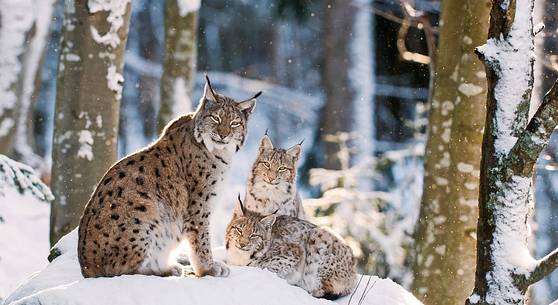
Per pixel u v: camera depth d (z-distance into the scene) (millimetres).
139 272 9805
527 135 8734
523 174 8883
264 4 33031
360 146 27438
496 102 9031
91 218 9898
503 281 8836
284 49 33000
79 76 15078
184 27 19391
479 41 14773
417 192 20906
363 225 19703
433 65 19141
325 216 19859
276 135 31141
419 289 15273
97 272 9836
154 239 9883
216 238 17953
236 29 33156
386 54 28719
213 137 10305
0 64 19656
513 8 8969
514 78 8977
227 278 9719
